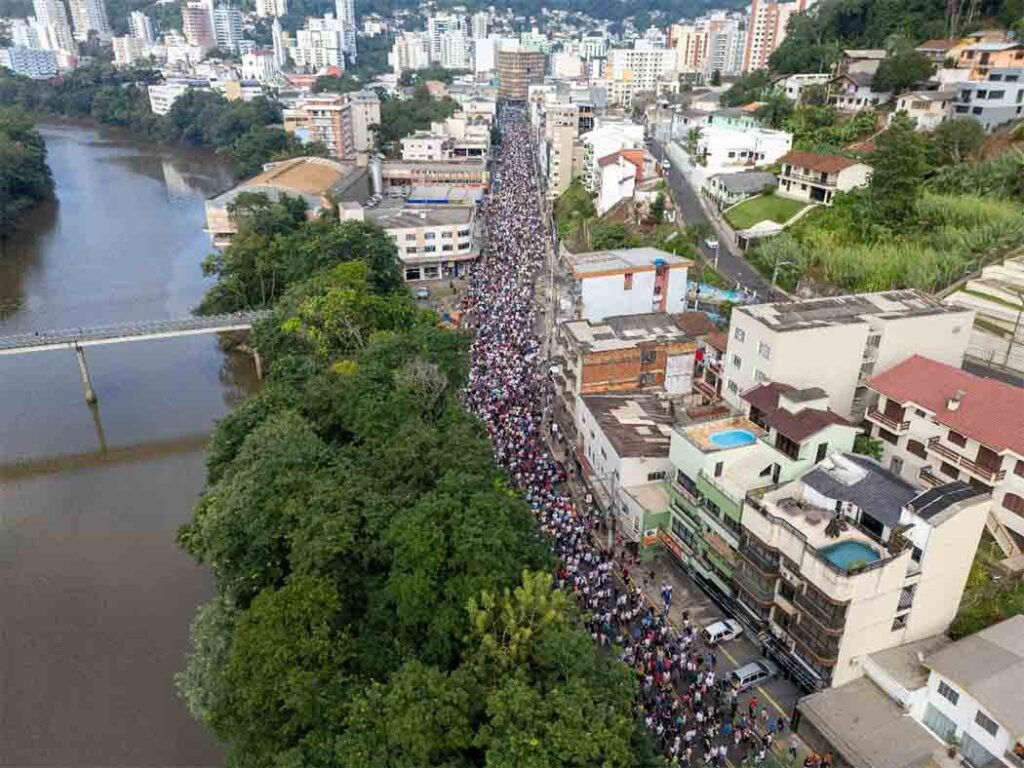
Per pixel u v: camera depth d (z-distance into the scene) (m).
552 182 168.62
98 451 78.50
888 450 56.53
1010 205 89.38
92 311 112.06
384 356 66.19
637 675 44.69
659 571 55.53
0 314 110.25
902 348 61.19
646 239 112.38
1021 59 114.44
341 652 37.78
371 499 44.78
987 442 48.81
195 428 83.19
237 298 103.75
